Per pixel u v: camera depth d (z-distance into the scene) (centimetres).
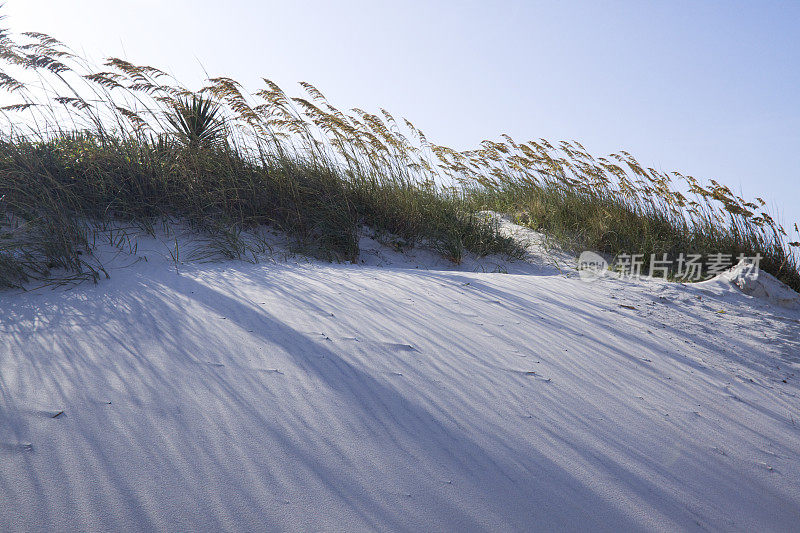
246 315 332
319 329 318
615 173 918
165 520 161
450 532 168
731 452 243
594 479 204
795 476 231
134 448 192
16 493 166
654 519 188
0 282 367
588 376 303
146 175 588
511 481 196
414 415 234
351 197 693
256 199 623
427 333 333
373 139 729
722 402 298
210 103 728
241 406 226
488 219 834
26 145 567
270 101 673
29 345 269
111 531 155
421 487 187
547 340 351
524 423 238
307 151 693
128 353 266
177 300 353
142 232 532
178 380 242
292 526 163
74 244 457
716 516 196
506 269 698
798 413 303
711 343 402
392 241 683
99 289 375
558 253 784
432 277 489
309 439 207
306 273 463
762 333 444
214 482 179
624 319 426
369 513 172
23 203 487
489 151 979
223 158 641
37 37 560
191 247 518
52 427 200
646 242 770
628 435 243
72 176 557
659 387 304
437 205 786
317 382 252
